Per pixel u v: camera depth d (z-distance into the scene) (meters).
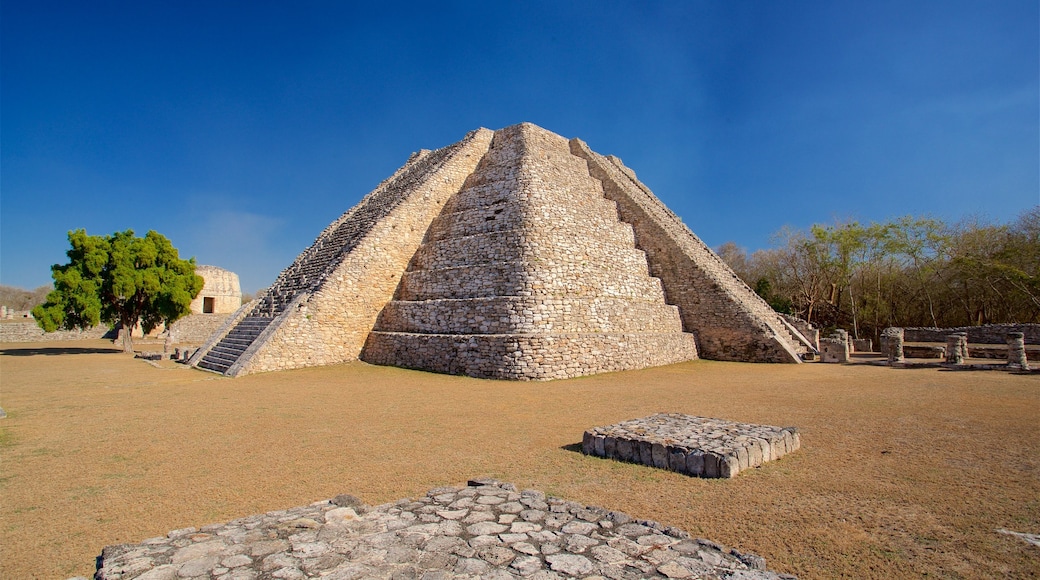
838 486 6.06
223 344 23.53
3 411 10.97
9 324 45.59
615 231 24.89
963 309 36.09
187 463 7.49
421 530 4.39
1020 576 4.03
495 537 4.25
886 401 11.87
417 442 8.62
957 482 6.16
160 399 13.31
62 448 8.38
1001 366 18.53
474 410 11.55
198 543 4.10
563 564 3.78
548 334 17.25
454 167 26.50
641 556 3.95
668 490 6.04
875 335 35.75
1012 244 32.06
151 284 31.05
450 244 22.59
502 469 7.00
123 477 6.88
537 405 12.09
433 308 20.48
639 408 11.45
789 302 41.66
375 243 22.98
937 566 4.21
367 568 3.69
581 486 6.24
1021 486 5.98
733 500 5.67
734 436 7.41
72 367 22.67
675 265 25.22
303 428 9.79
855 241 36.69
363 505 5.05
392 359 20.50
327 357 20.81
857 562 4.29
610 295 21.80
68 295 28.66
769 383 15.59
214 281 54.44
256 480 6.68
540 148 26.09
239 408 11.96
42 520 5.45
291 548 4.00
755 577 3.65
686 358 23.02
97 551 4.71
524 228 20.33
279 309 23.34
